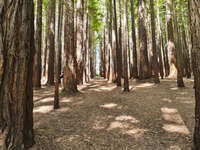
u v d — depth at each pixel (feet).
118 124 16.74
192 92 27.81
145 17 46.98
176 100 24.09
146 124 16.51
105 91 34.81
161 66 51.39
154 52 39.04
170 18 42.86
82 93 31.89
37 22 37.22
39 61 38.09
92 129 15.51
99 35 94.07
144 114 19.40
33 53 11.61
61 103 24.75
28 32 10.63
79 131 14.94
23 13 10.30
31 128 11.14
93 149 11.85
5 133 9.43
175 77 44.55
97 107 22.81
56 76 22.07
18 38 10.07
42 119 17.72
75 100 26.66
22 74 10.16
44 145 11.60
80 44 43.19
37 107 22.75
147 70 44.47
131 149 11.92
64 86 31.37
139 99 26.40
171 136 13.57
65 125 16.25
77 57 44.24
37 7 36.99
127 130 15.26
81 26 41.78
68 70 31.09
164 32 78.02
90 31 77.87
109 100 26.66
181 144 12.10
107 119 18.22
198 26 9.81
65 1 30.37
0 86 9.61
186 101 23.17
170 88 32.48
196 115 10.32
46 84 45.73
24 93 10.32
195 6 9.94
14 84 9.87
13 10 9.93
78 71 44.75
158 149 11.76
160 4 60.39
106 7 64.75
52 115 19.34
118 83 40.37
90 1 57.47
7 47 9.75
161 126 15.78
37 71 37.70
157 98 26.08
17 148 9.70
